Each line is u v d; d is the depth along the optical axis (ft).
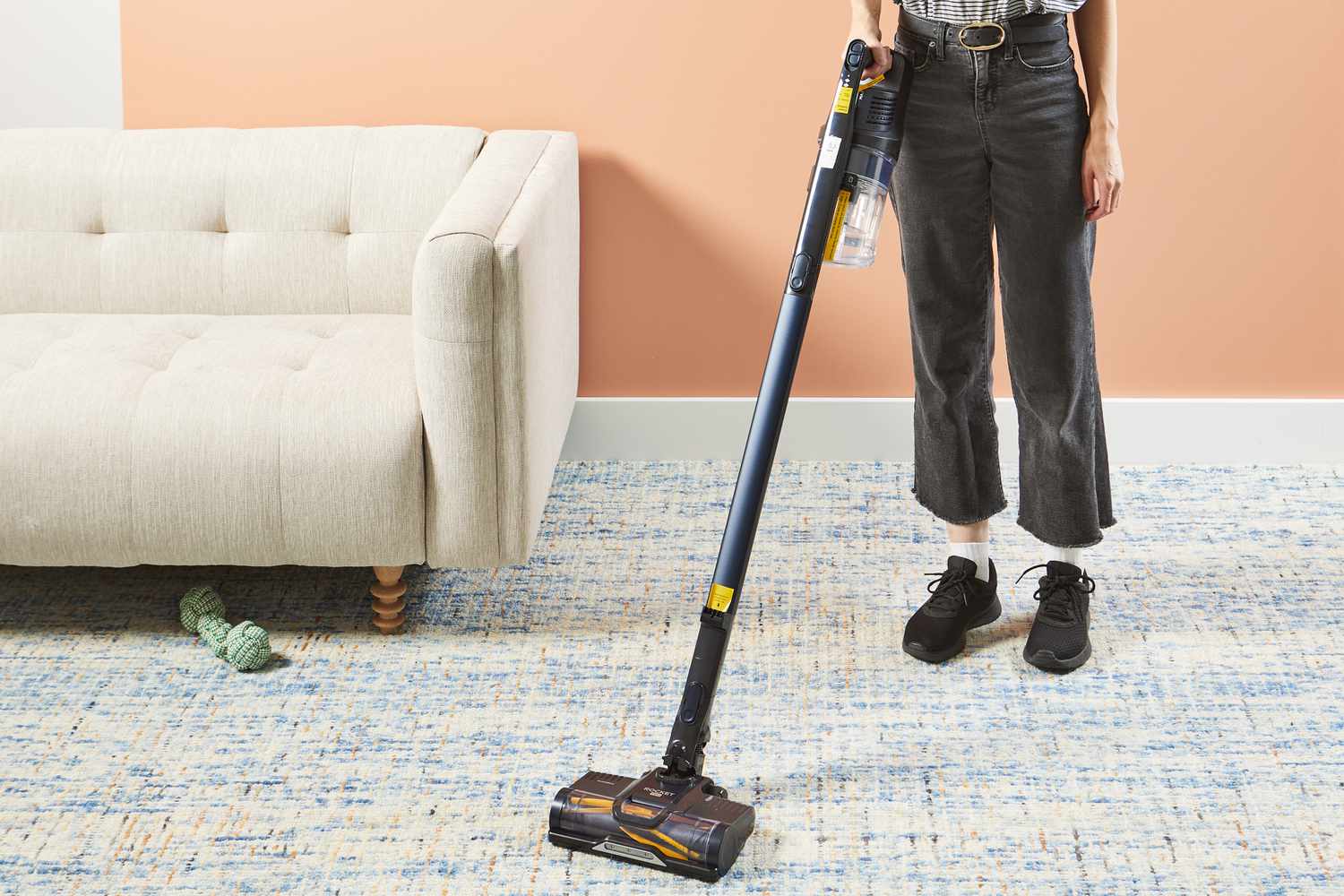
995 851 5.61
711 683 5.67
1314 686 6.70
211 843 5.69
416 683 6.84
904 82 5.86
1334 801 5.88
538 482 7.30
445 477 6.86
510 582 7.82
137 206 8.33
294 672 6.93
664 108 8.83
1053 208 6.34
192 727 6.47
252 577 7.86
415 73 8.84
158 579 7.84
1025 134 6.20
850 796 5.97
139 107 8.96
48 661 7.01
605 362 9.37
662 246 9.11
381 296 8.31
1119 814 5.82
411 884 5.46
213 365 7.14
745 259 9.11
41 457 6.75
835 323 9.16
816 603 7.58
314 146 8.37
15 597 7.63
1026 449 6.98
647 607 7.56
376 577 7.76
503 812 5.89
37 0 8.79
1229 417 9.18
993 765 6.15
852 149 5.75
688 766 5.69
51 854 5.62
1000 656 7.06
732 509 5.64
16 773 6.12
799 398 9.32
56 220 8.36
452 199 7.15
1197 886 5.40
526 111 8.88
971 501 7.11
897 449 9.37
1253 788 5.96
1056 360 6.62
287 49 8.82
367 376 6.99
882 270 9.03
